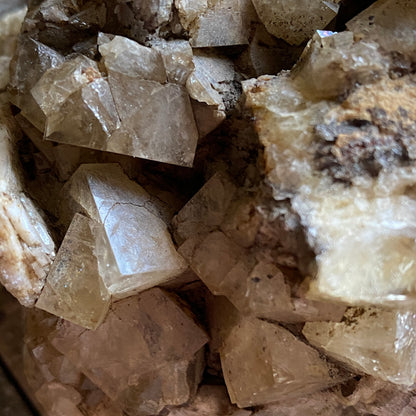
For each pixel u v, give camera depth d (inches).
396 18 3.5
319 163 3.2
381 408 4.0
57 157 3.8
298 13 3.8
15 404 4.8
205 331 4.1
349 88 3.3
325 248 3.0
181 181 4.1
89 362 4.1
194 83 3.5
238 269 3.4
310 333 3.5
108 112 3.4
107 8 3.8
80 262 3.5
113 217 3.6
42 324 4.3
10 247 3.4
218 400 4.2
